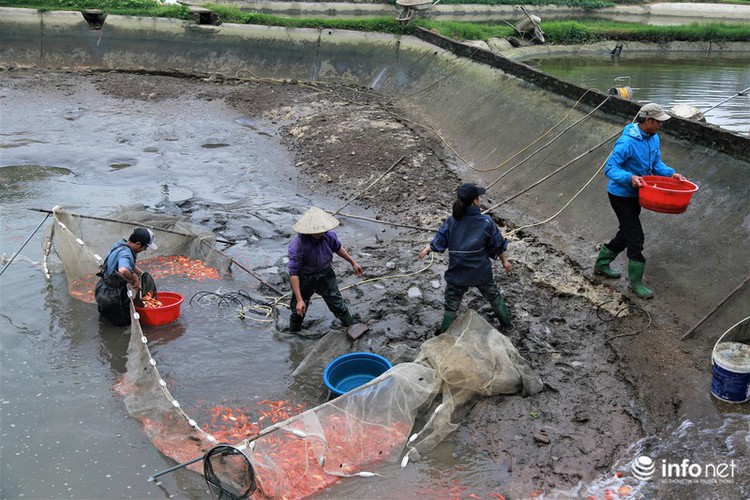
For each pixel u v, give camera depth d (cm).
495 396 603
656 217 833
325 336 680
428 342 632
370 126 1398
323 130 1393
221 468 490
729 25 2881
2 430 558
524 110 1230
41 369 642
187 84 1808
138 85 1748
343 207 1054
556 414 579
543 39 2438
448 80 1588
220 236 939
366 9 2725
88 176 1167
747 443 526
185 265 866
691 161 847
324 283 685
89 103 1608
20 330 703
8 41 1894
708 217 771
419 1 1950
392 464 532
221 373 645
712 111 1525
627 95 1200
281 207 1058
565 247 876
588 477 513
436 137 1382
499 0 3022
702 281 718
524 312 734
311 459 511
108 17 1952
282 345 693
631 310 723
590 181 909
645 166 729
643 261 734
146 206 1035
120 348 680
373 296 779
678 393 592
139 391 595
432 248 666
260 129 1487
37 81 1741
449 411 570
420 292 786
